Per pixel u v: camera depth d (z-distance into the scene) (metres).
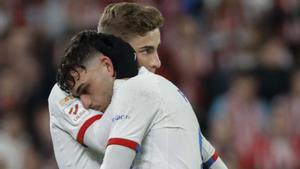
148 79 8.65
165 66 24.84
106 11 9.14
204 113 23.81
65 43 26.08
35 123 23.48
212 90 24.66
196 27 26.92
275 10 27.78
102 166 8.35
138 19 8.92
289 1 28.14
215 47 26.44
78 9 26.98
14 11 27.97
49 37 26.89
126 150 8.33
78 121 8.80
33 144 22.86
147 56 8.97
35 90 24.81
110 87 8.73
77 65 8.72
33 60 25.73
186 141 8.59
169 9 27.23
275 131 22.67
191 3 27.81
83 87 8.75
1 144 22.06
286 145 22.55
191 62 25.41
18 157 22.17
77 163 8.96
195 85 24.73
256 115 23.03
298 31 27.09
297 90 24.14
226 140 22.06
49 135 23.00
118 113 8.50
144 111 8.48
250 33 26.61
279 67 25.12
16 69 25.19
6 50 25.98
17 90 24.48
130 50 8.80
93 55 8.72
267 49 25.59
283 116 22.88
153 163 8.47
